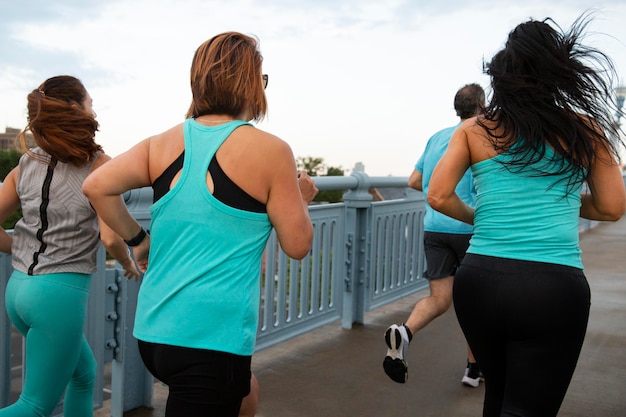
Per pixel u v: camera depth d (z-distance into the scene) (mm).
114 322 2902
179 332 1485
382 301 5348
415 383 3668
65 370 2025
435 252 3459
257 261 1584
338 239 4680
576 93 1796
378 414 3193
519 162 1786
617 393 3541
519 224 1803
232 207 1517
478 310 1858
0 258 2473
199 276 1500
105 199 1601
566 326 1756
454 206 2010
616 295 6387
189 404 1494
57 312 1966
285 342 4438
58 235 1990
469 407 3307
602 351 4363
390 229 5406
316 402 3338
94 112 2156
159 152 1612
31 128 1957
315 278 4445
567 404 3365
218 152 1541
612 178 1840
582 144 1763
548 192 1801
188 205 1521
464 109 3389
